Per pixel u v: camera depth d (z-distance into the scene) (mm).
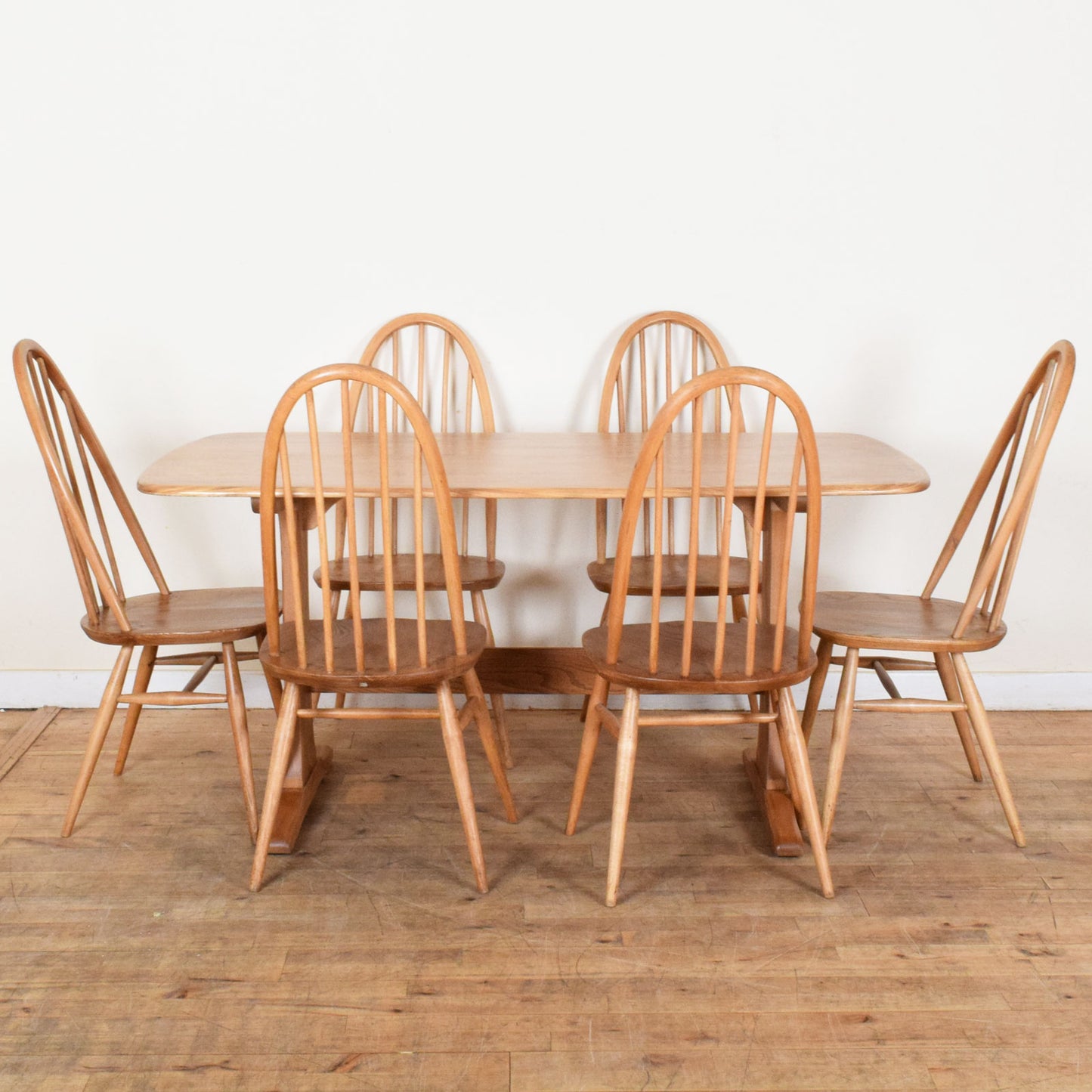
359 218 2469
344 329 2535
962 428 2594
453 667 1819
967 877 1936
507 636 2738
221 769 2377
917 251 2486
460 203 2465
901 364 2555
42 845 2041
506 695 2754
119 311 2512
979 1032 1528
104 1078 1438
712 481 1878
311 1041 1511
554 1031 1532
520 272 2504
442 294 2516
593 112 2416
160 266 2488
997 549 1890
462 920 1796
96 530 2643
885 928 1776
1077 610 2701
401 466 2004
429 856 2004
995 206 2457
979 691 2740
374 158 2438
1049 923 1792
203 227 2469
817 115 2416
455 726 1849
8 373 2531
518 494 1791
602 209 2469
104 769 2373
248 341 2539
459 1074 1448
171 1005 1582
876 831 2105
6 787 2287
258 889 1884
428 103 2408
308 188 2451
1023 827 2121
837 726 1989
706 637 1987
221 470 1934
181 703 2035
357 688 1800
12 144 2410
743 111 2414
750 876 1936
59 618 2705
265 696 2738
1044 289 2502
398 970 1665
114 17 2354
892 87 2398
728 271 2504
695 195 2461
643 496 1710
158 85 2389
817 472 1669
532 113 2416
